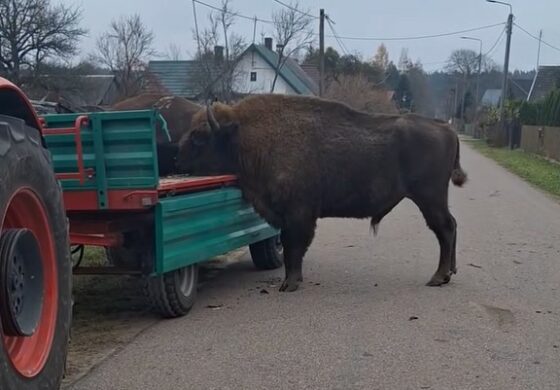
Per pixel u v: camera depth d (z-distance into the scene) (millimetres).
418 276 8539
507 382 5098
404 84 83375
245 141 7902
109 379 5152
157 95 9586
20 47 40062
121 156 6168
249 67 45500
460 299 7422
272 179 7871
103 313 6957
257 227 8430
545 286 8008
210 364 5477
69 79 41031
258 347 5875
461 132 83062
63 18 41844
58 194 4172
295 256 7938
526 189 19609
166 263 6383
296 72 48969
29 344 3881
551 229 12211
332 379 5160
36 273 3938
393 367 5398
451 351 5762
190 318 6773
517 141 44688
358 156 8008
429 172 8086
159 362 5516
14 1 39312
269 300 7461
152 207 6262
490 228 12258
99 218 6469
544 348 5848
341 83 52062
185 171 8172
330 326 6457
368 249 10359
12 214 3830
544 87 71000
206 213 7121
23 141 3779
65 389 4945
